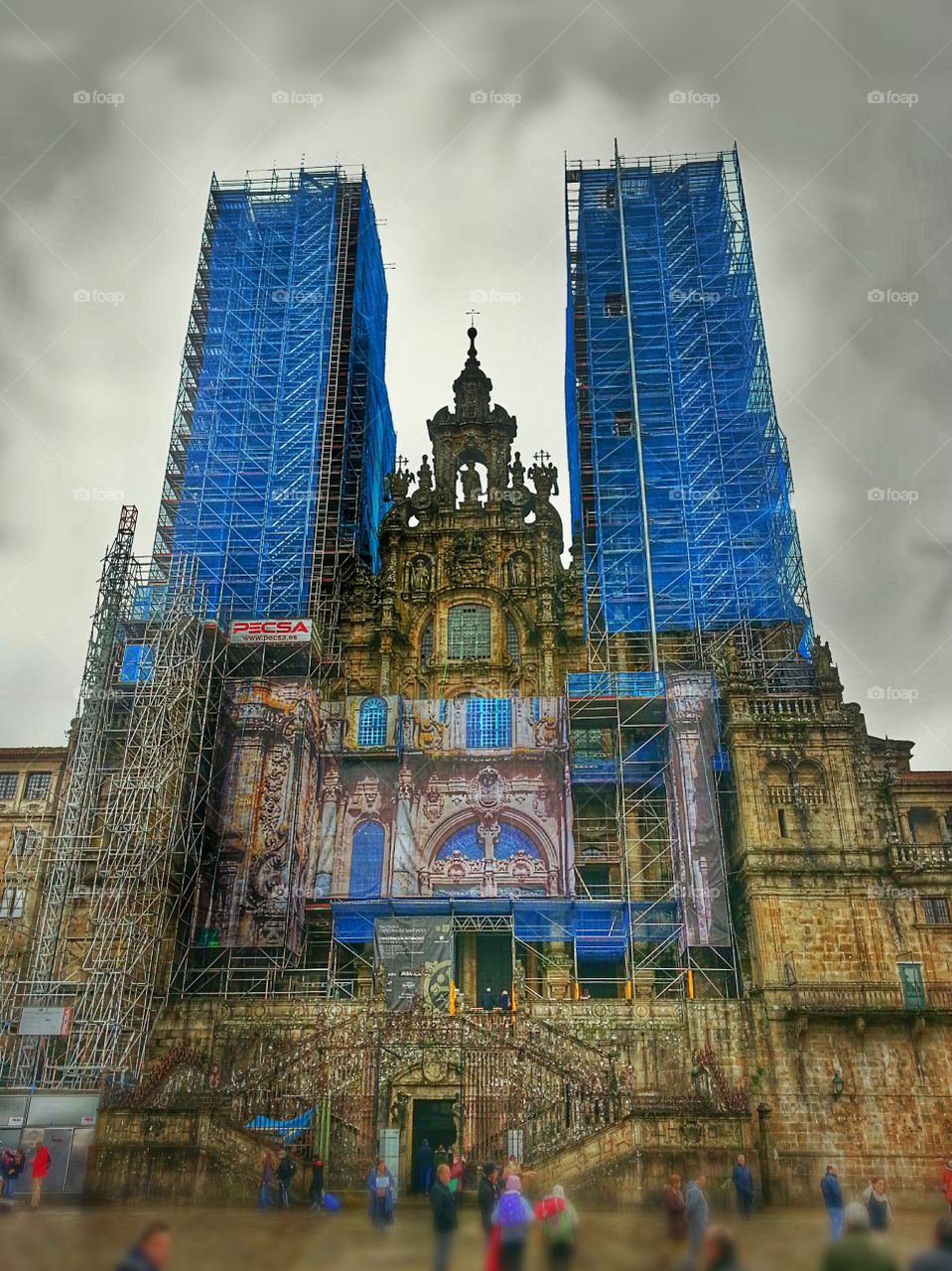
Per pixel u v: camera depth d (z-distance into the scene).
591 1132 38.41
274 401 71.69
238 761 56.59
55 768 57.16
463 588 67.19
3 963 51.81
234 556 66.75
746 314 72.88
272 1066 43.41
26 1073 46.38
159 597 60.31
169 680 54.97
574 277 82.31
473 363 77.00
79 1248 21.91
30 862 54.75
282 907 53.16
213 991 53.41
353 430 77.38
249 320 74.56
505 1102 42.06
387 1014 44.66
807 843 51.53
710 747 55.47
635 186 79.56
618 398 71.81
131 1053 47.41
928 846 51.09
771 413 69.00
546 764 57.97
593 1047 44.56
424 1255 22.25
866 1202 25.78
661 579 65.62
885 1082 45.69
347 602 67.88
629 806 57.12
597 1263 19.56
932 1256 10.76
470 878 55.69
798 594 64.12
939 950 48.88
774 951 49.19
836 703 55.31
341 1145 41.62
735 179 77.88
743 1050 46.81
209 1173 37.00
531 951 53.50
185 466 69.75
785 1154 44.41
